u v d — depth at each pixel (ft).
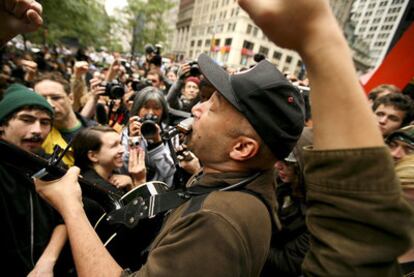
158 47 13.53
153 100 7.08
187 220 1.95
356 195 0.99
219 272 1.72
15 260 2.90
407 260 2.86
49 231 3.31
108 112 9.32
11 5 2.00
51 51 33.99
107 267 2.11
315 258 1.11
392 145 5.00
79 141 4.87
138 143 5.41
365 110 0.98
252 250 1.91
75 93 8.63
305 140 4.03
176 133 4.18
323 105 1.01
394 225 0.97
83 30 35.55
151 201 2.67
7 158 2.57
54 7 25.25
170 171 5.56
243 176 2.33
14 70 14.10
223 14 122.62
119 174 5.72
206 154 2.47
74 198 2.48
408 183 2.91
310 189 1.12
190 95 11.73
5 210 2.78
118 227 2.80
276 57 116.16
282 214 4.00
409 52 8.56
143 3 86.33
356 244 1.01
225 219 1.85
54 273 3.15
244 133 2.24
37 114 4.37
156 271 1.80
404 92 9.76
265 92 2.15
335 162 1.01
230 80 2.35
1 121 4.30
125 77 11.99
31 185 3.07
